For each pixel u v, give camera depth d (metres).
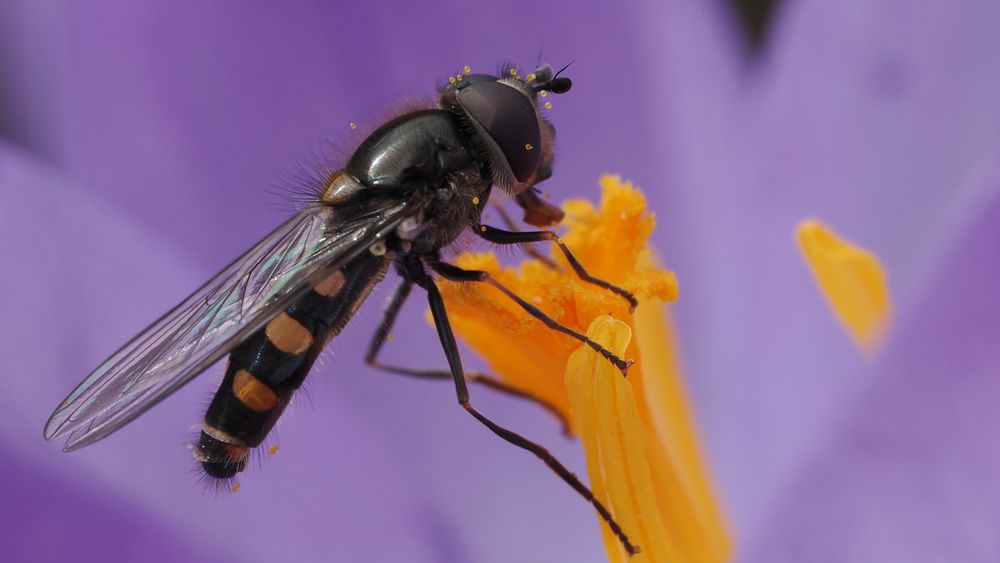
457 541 0.10
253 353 0.09
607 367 0.09
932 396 0.08
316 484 0.10
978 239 0.08
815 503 0.08
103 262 0.10
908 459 0.08
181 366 0.09
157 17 0.10
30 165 0.10
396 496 0.10
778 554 0.08
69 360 0.09
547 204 0.09
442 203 0.09
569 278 0.09
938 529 0.08
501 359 0.09
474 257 0.09
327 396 0.10
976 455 0.08
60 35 0.10
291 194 0.09
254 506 0.09
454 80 0.09
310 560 0.09
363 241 0.09
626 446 0.09
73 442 0.09
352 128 0.09
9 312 0.09
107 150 0.10
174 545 0.09
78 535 0.09
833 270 0.09
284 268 0.09
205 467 0.09
